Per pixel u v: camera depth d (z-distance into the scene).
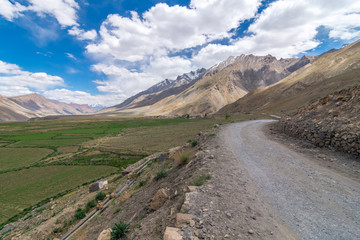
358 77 83.62
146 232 5.87
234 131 26.66
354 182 8.31
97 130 137.62
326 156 12.09
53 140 103.44
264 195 7.40
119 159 56.34
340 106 15.94
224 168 10.49
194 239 4.64
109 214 14.15
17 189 38.69
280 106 112.94
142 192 14.02
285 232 5.12
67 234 16.47
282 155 13.34
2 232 23.00
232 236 4.80
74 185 39.34
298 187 8.12
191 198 6.72
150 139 77.31
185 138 66.75
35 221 22.95
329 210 6.23
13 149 83.62
